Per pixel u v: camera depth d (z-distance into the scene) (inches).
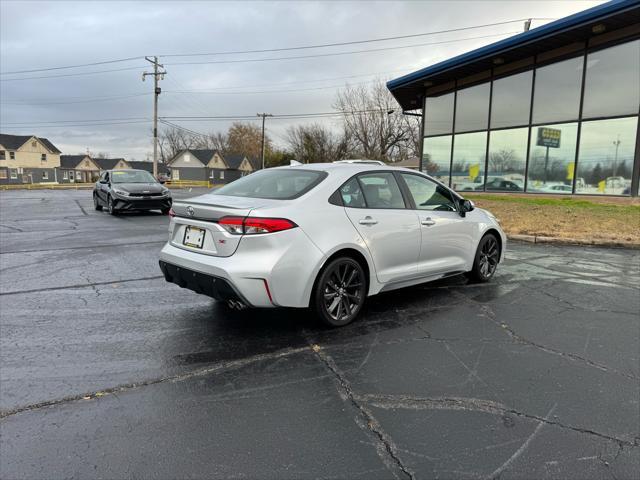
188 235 159.0
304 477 85.7
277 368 131.7
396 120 1669.5
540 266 275.0
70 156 3169.3
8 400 112.3
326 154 1894.7
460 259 212.1
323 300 156.5
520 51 571.5
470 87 682.2
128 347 145.6
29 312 179.3
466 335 158.7
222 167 3070.9
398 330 163.0
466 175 697.6
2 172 2610.7
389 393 117.7
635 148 501.0
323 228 153.4
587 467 88.8
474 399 114.8
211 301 196.1
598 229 378.6
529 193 606.9
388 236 174.1
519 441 97.2
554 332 162.2
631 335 159.6
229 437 98.3
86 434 98.8
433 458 91.4
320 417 106.3
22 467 87.6
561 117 566.6
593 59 530.0
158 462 89.7
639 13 455.2
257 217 140.9
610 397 116.3
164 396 115.5
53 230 419.8
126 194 545.3
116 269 256.8
